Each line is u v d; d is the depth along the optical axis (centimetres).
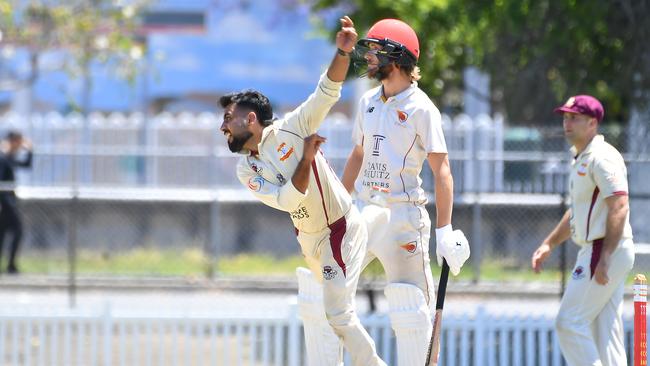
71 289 5059
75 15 7338
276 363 3459
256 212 6644
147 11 8312
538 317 3466
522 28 5241
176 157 6806
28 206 6594
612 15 4872
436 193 2452
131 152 6750
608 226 2752
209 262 6288
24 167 6481
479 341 3453
